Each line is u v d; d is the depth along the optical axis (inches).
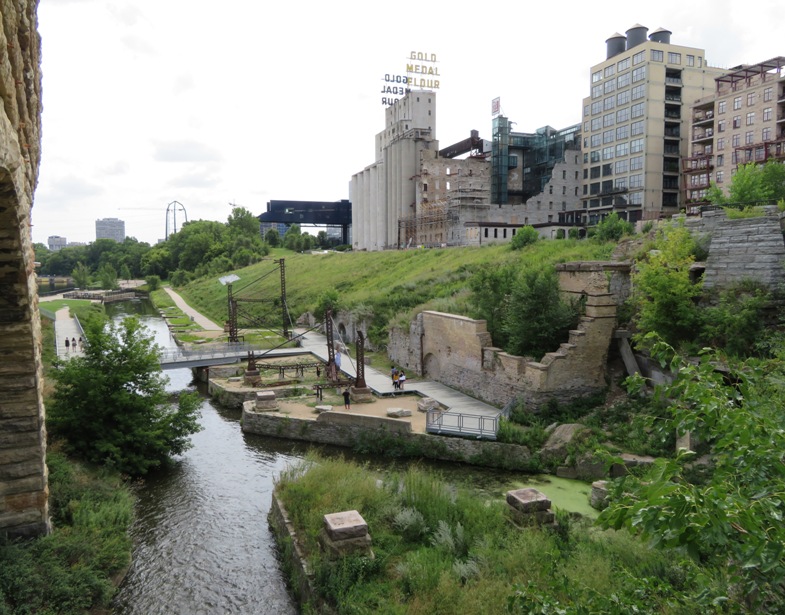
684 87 2955.2
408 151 3917.3
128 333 960.3
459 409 1100.5
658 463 212.8
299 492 707.4
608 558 505.7
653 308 908.0
